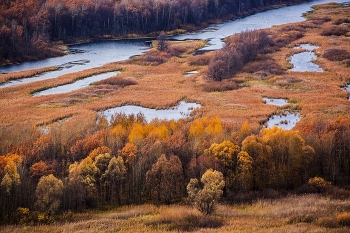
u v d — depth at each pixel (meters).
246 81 125.81
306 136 67.12
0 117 93.50
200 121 77.94
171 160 59.47
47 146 66.69
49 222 52.28
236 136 67.50
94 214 55.31
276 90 116.00
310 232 43.19
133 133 69.75
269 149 62.16
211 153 62.09
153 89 118.94
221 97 110.62
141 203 59.56
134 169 60.41
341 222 46.53
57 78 130.00
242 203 57.41
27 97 111.69
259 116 94.56
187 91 116.94
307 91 113.75
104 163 60.69
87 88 118.50
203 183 56.47
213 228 47.28
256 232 44.22
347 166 65.31
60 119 94.31
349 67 135.12
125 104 106.94
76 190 56.69
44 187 54.25
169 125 76.06
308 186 61.53
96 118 95.62
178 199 59.81
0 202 53.75
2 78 128.75
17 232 48.12
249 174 59.94
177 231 46.47
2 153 65.69
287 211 52.22
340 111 95.88
